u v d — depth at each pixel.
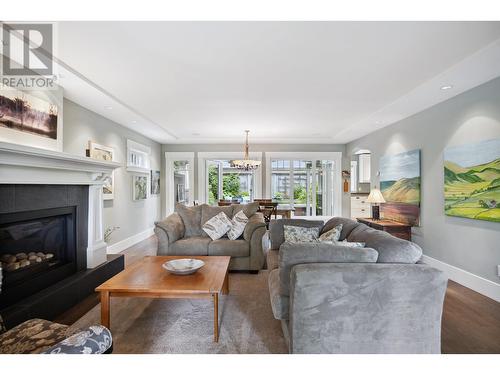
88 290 2.73
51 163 2.35
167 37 2.03
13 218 2.13
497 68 2.47
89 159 2.73
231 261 3.53
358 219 4.81
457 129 3.18
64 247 2.74
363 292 1.49
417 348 1.50
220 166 7.30
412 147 4.08
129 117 4.34
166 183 7.08
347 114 4.17
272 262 2.65
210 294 1.94
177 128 5.27
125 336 1.99
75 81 2.81
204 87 3.08
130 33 1.96
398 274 1.49
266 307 2.49
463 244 3.10
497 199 2.64
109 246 4.43
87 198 3.01
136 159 5.80
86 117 3.83
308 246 1.71
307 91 3.20
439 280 1.48
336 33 1.97
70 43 2.10
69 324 2.17
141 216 5.71
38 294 2.20
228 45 2.15
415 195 3.92
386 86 3.02
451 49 2.19
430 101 3.43
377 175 5.20
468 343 1.93
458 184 3.12
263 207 5.27
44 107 2.71
